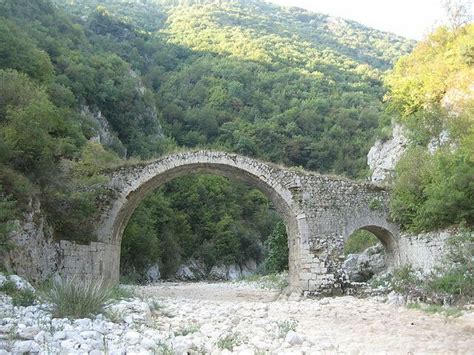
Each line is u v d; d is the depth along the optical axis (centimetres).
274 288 2830
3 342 791
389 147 3534
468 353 907
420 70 3244
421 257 2138
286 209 2323
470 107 2544
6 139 1767
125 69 6788
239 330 1147
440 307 1559
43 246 1875
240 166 2289
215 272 5859
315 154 6925
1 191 1645
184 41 10806
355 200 2320
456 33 3431
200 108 8238
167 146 6456
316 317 1498
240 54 9925
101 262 2180
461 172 1927
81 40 7144
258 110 8044
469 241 1764
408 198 2244
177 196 6209
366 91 8869
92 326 980
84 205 2091
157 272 4884
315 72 9200
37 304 1213
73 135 2859
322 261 2233
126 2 14200
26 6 6331
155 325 1141
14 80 2064
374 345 1003
